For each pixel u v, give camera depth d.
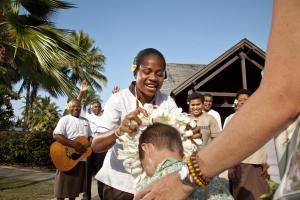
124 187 2.77
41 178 10.56
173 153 1.83
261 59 11.13
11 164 14.34
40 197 7.41
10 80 9.91
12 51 8.52
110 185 2.82
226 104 12.23
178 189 1.25
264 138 1.08
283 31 1.06
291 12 1.05
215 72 10.62
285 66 1.04
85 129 6.62
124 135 2.36
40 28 8.38
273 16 1.11
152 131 1.90
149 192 1.31
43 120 25.88
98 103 7.88
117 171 2.81
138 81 2.82
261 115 1.06
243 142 1.10
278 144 1.13
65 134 6.37
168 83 13.06
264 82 1.08
